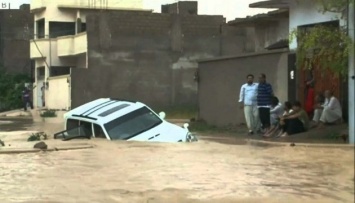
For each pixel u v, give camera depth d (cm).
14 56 6219
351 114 1467
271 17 2638
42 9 4953
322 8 1658
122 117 1734
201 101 2539
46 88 4800
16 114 4353
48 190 898
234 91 2311
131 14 4228
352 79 1471
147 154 1303
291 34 1697
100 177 1005
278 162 1147
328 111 1686
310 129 1734
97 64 4172
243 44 4416
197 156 1260
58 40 4753
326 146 1387
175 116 3547
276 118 1833
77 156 1296
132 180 973
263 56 2147
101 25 4188
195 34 4331
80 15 4931
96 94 4156
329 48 1534
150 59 4253
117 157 1261
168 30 4291
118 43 4200
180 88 4284
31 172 1070
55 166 1143
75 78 4106
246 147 1432
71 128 1812
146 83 4247
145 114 1753
